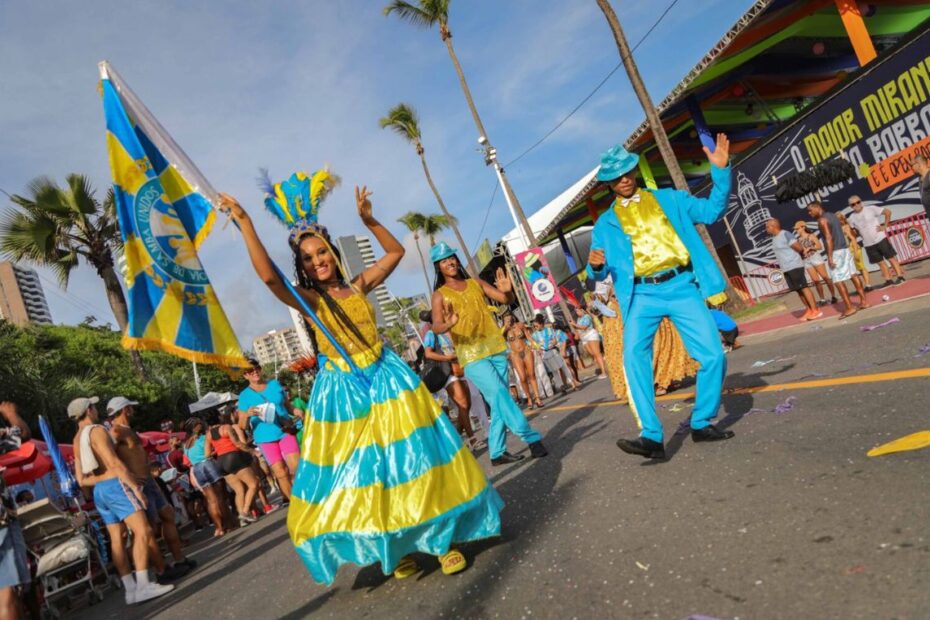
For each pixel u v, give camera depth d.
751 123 22.62
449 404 12.74
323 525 3.35
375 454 3.40
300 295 3.51
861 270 10.16
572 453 5.67
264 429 9.50
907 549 2.22
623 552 2.96
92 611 7.36
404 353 11.07
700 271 4.44
